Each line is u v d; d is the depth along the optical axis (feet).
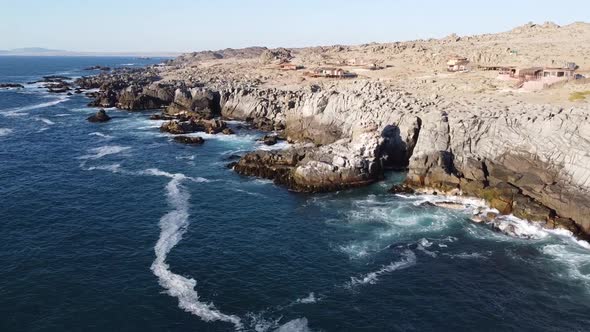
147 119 404.98
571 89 289.74
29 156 278.26
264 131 343.67
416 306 125.08
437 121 223.51
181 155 281.74
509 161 201.77
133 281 135.64
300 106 319.47
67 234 167.12
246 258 150.92
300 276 140.05
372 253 155.12
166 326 115.65
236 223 179.83
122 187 221.46
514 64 417.08
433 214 187.11
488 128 214.07
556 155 187.73
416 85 365.40
